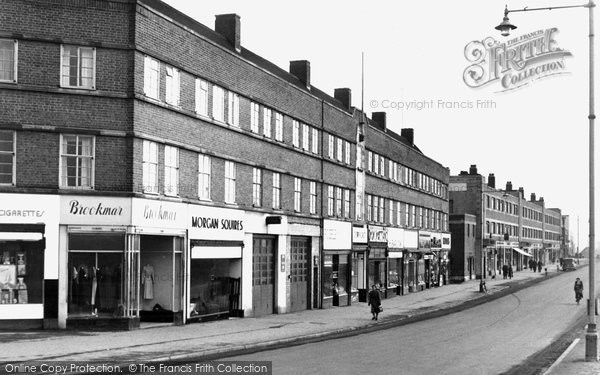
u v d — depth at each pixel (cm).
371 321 3247
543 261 13825
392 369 1767
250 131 3331
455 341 2495
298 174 3862
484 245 8444
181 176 2752
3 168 2344
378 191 5269
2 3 2328
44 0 2370
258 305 3400
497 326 3153
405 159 6012
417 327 3069
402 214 5900
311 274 4006
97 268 2427
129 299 2433
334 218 4359
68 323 2377
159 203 2580
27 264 2353
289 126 3791
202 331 2508
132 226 2433
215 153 2989
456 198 8506
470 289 6297
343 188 4581
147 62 2542
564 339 2638
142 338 2222
